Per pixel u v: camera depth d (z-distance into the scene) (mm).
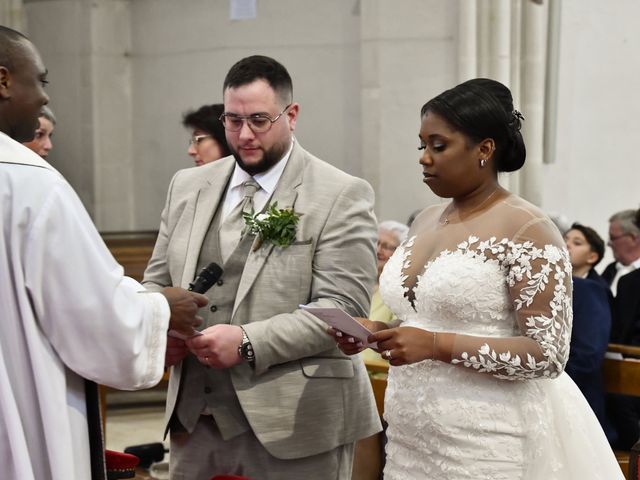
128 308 2508
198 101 8164
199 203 3291
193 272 3166
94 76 8180
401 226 5441
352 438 3207
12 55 2570
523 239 2658
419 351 2658
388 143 7496
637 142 7832
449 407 2727
